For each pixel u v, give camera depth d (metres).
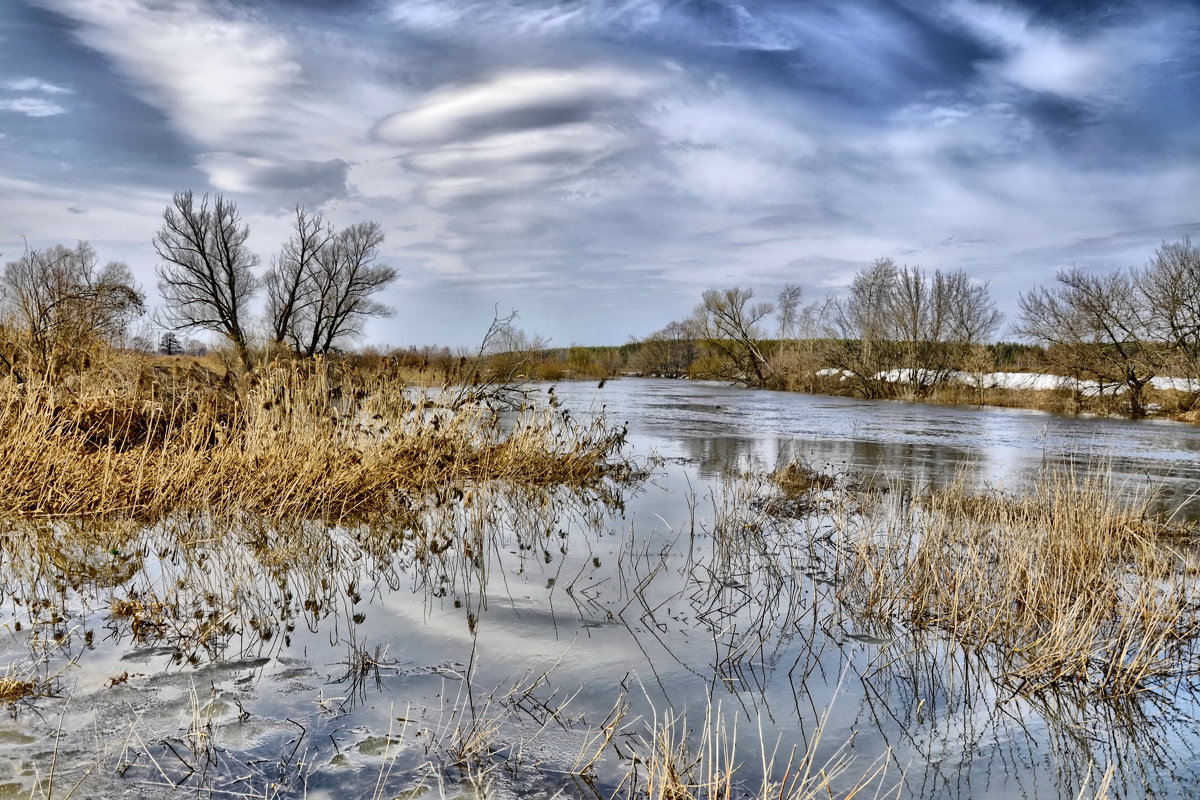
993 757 4.15
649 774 3.62
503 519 9.91
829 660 5.43
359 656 5.20
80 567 7.30
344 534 8.89
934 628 6.14
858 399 38.69
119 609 5.95
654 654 5.43
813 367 44.91
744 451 17.09
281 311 41.03
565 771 3.84
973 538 7.62
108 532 8.54
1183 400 28.11
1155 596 5.96
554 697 4.69
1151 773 4.01
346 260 42.16
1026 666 5.25
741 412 28.55
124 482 9.65
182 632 5.62
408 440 11.93
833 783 3.82
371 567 7.53
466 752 3.95
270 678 4.86
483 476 12.49
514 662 5.22
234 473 10.06
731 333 50.47
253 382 12.38
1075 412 30.80
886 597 6.65
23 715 4.26
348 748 4.00
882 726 4.47
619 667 5.19
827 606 6.60
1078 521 7.64
